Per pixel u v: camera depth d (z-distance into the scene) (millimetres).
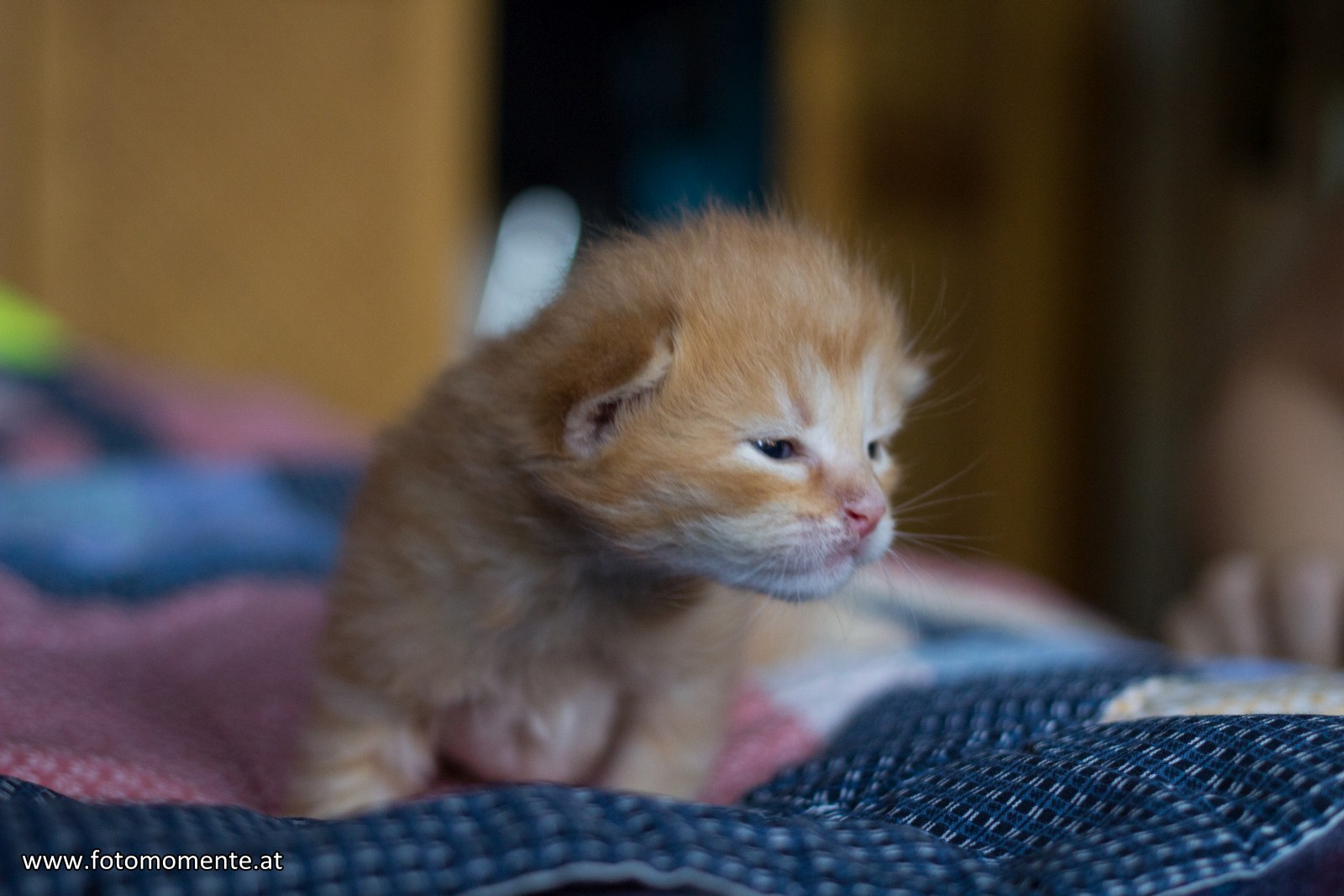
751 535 306
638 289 313
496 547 310
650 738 326
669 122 983
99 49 794
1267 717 280
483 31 933
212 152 824
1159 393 978
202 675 360
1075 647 405
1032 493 1044
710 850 253
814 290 318
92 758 304
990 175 1039
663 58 977
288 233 846
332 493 538
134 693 344
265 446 625
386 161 859
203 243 828
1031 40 1018
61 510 465
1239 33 901
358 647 310
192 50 814
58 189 792
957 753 301
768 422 308
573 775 331
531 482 308
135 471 523
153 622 390
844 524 309
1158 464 978
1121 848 259
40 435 565
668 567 309
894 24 1012
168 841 249
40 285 792
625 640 319
